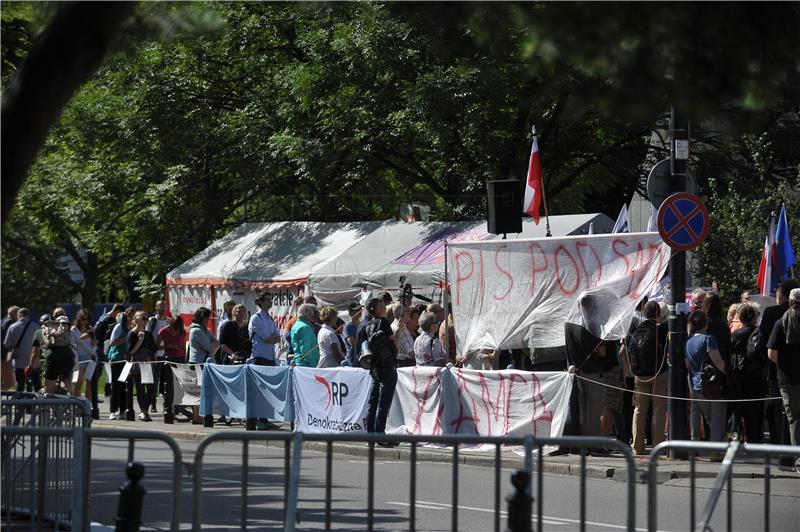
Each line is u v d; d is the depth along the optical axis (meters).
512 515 9.46
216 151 49.16
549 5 9.66
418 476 19.84
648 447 23.03
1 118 9.85
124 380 31.91
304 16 43.81
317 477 19.12
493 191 23.67
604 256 22.05
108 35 9.91
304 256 36.50
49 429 12.80
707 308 21.25
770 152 37.06
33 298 93.19
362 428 24.64
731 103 9.87
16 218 83.38
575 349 21.42
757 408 21.08
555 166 45.41
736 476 13.48
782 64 9.48
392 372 23.52
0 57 16.92
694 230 20.52
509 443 10.63
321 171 43.19
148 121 48.28
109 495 17.77
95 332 36.31
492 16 10.41
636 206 54.47
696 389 20.89
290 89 43.94
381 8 11.72
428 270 31.70
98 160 51.09
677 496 17.36
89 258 81.69
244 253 38.66
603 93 9.98
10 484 13.72
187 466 10.96
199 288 38.97
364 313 32.25
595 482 19.23
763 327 20.44
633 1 9.30
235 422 31.28
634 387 22.48
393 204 50.34
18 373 35.53
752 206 34.31
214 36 11.43
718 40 9.41
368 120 42.00
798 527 11.20
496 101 39.59
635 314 22.42
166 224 49.84
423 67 41.94
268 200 53.88
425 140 41.81
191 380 30.52
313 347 27.44
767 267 27.98
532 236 29.89
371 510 10.96
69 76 9.88
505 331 22.91
